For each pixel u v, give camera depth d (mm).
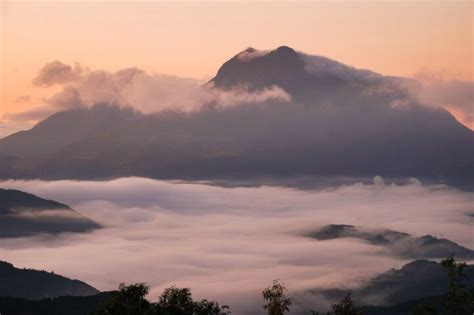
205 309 147125
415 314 158750
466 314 154750
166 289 147500
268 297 152375
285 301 151500
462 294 156500
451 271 158875
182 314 144250
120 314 140250
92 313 149125
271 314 150750
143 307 142750
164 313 142375
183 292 146125
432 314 157750
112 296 144875
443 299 158125
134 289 143875
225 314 154250
